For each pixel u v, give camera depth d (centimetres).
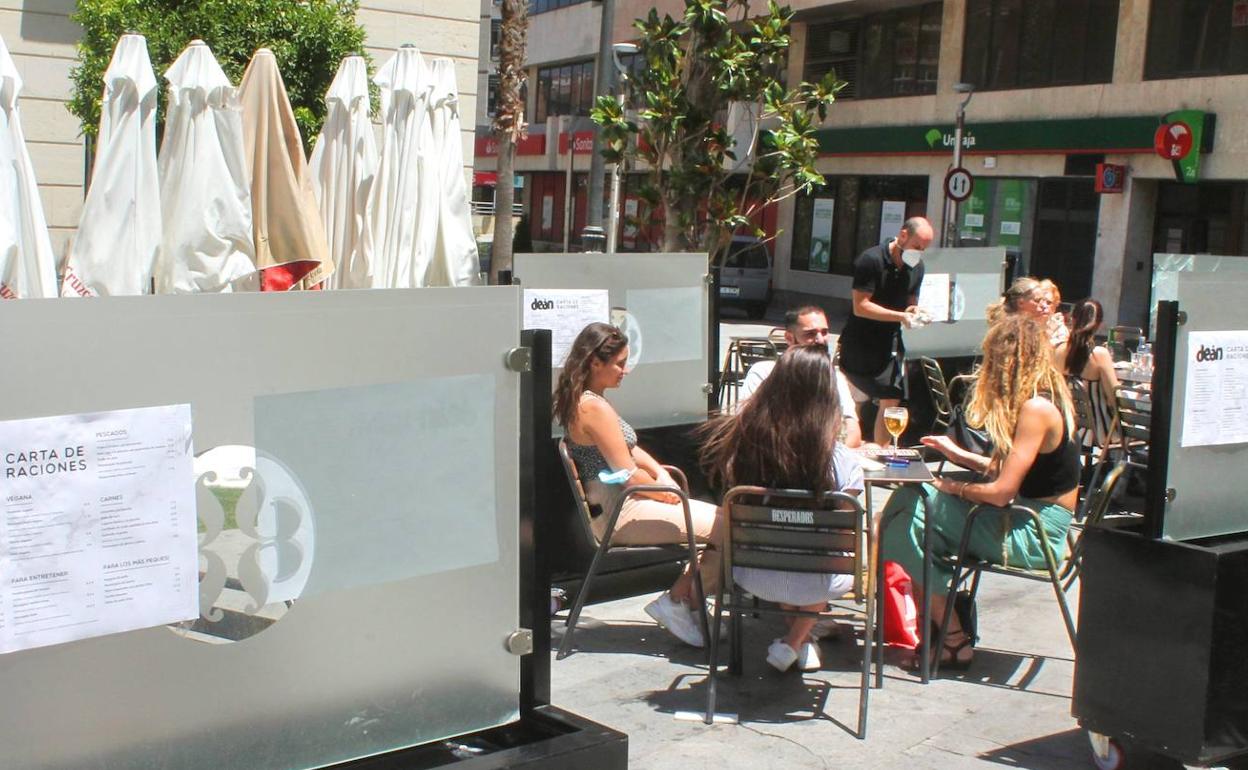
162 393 205
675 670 511
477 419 248
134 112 545
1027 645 554
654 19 998
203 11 976
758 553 466
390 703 241
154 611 207
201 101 555
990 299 1014
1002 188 2420
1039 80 2338
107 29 982
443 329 241
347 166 656
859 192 2806
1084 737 449
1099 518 489
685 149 1010
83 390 196
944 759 427
